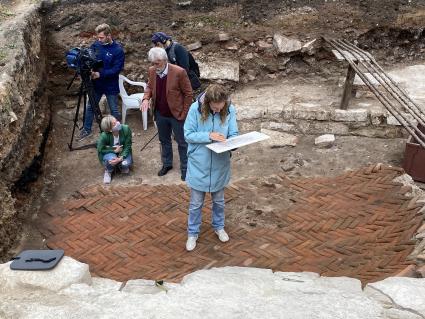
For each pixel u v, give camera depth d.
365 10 8.10
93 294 3.29
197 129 4.44
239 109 7.25
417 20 8.18
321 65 8.30
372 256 4.66
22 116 5.85
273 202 5.62
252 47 8.19
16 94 5.71
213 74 7.80
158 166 6.57
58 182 6.34
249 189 5.88
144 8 7.93
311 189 5.83
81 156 6.90
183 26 8.05
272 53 8.19
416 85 7.57
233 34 8.10
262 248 4.87
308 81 8.20
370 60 7.01
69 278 3.39
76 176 6.45
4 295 3.26
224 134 4.47
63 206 5.77
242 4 8.05
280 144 6.89
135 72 8.02
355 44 8.21
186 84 5.51
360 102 7.33
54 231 5.34
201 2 7.98
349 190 5.76
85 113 7.17
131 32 7.95
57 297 3.24
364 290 3.43
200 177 4.55
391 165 6.35
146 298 3.26
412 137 6.09
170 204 5.64
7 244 5.00
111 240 5.11
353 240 4.91
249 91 7.98
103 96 7.84
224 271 3.75
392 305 3.19
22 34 6.61
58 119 7.73
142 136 7.29
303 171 6.32
